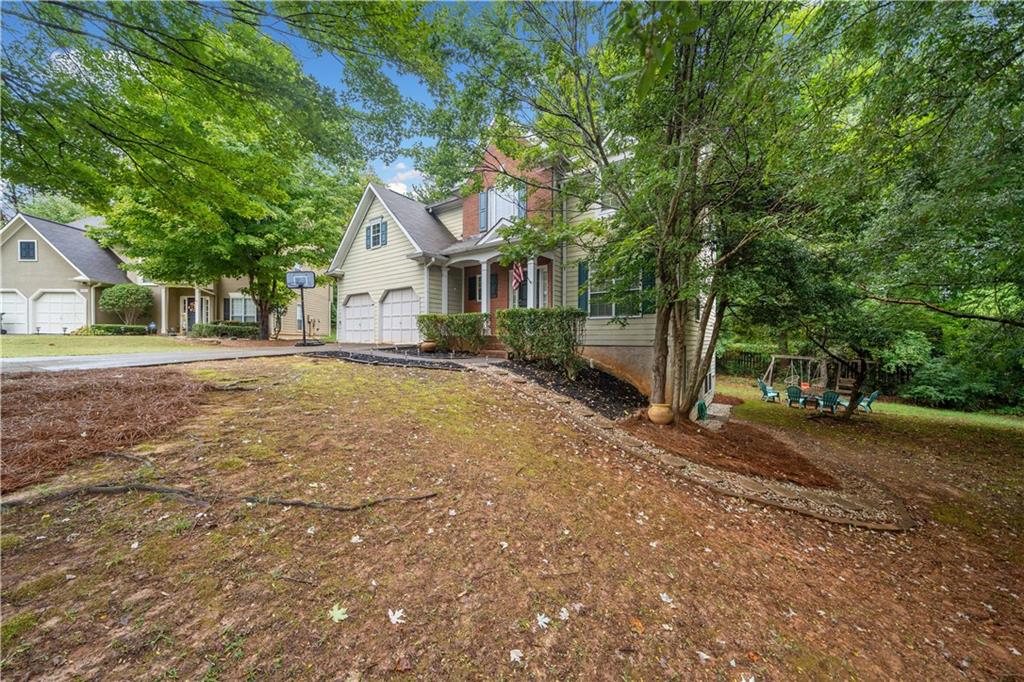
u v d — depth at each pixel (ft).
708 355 24.81
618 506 12.41
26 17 10.62
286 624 6.26
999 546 13.71
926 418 34.99
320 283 56.85
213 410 13.85
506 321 30.50
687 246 20.33
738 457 20.03
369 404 16.94
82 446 10.07
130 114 13.56
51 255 63.36
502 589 7.81
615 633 7.23
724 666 6.91
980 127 11.85
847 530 13.88
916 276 16.87
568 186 24.32
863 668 7.50
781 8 16.67
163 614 6.07
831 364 46.75
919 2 10.54
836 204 14.93
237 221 45.01
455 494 11.00
